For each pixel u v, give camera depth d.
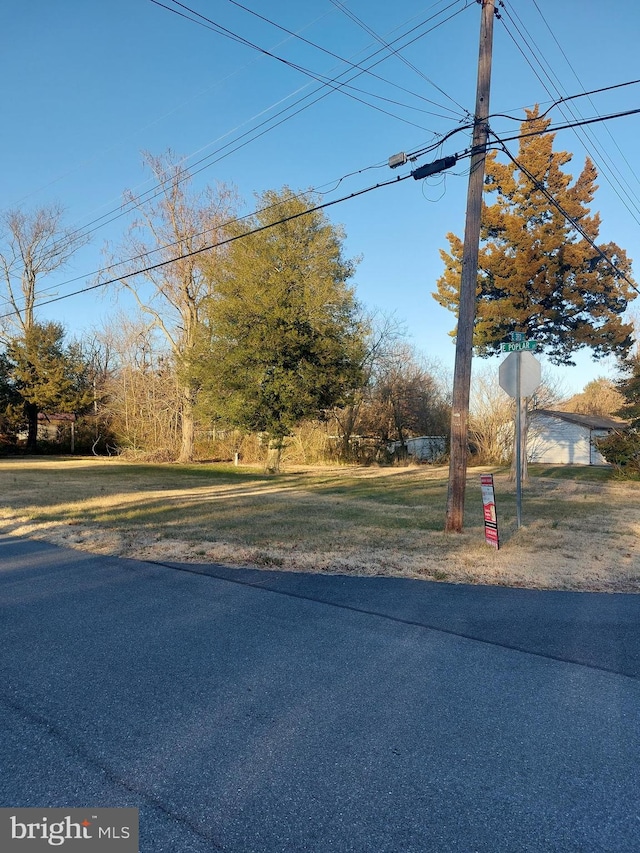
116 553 8.64
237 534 9.93
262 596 6.47
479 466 34.91
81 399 43.97
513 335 11.12
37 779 3.04
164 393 37.41
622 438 24.73
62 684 4.20
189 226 30.47
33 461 34.69
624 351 23.06
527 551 8.85
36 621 5.59
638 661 4.75
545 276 21.83
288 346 22.94
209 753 3.30
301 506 14.12
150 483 20.58
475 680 4.34
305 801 2.87
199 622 5.59
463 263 10.32
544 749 3.38
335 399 24.81
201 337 25.38
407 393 38.91
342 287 24.69
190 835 2.63
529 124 21.31
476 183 10.15
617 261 21.78
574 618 5.83
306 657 4.74
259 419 24.12
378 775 3.10
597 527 11.30
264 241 23.77
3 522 11.34
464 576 7.38
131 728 3.58
